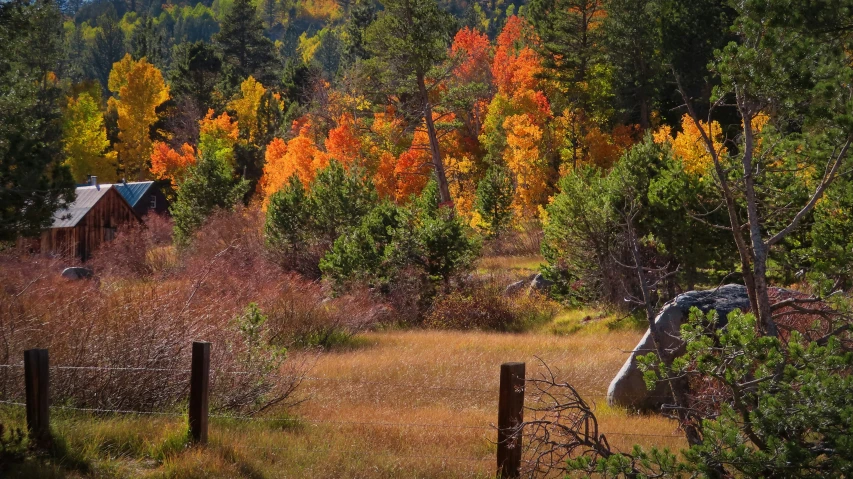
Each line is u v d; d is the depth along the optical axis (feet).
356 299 181.57
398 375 103.19
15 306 77.36
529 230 291.17
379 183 340.59
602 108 389.80
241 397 73.51
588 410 50.57
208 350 57.00
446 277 201.77
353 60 632.79
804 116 60.54
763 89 57.26
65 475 49.21
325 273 203.00
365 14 650.84
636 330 156.97
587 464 45.37
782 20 59.26
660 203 153.38
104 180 556.10
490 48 501.15
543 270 194.70
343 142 342.23
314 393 87.61
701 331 46.01
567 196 174.91
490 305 186.70
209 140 544.21
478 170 419.95
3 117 138.92
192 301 86.79
